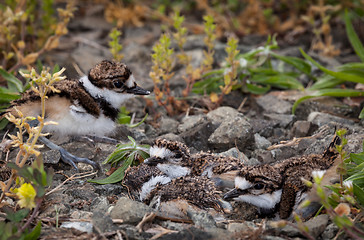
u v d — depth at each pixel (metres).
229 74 12.50
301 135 11.62
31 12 16.22
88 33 18.25
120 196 9.54
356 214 8.30
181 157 9.62
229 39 12.27
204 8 19.02
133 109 13.16
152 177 9.29
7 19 13.80
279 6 19.50
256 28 18.31
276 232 7.96
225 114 12.22
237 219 8.80
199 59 15.93
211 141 11.19
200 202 8.73
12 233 7.53
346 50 16.94
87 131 10.89
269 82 13.98
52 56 16.14
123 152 10.42
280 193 8.63
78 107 10.45
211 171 9.63
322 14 16.25
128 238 7.82
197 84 13.83
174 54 16.17
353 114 12.79
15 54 14.82
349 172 9.00
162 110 13.30
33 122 10.58
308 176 8.62
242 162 9.94
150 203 8.91
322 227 7.93
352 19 17.58
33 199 7.73
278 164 9.12
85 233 7.93
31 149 8.23
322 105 13.02
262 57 14.21
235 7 19.27
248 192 8.64
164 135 11.28
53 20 15.82
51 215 8.54
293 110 12.61
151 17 19.39
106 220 8.17
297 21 18.20
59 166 10.49
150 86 14.12
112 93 10.80
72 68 13.61
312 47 16.72
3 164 10.18
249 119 12.30
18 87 12.34
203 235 7.76
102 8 19.73
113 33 13.18
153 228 8.14
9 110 10.69
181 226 8.23
